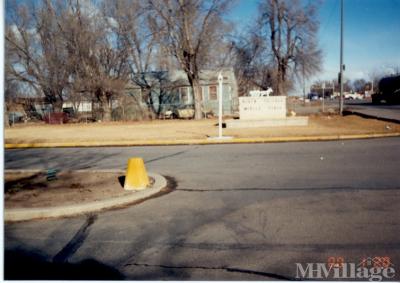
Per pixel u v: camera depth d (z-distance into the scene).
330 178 6.89
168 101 38.88
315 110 35.34
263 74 44.16
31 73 32.59
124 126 23.64
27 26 31.72
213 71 38.34
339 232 4.19
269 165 8.50
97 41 31.72
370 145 11.33
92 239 4.24
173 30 29.28
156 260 3.65
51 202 5.49
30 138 16.56
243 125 18.77
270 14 39.03
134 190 6.24
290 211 5.00
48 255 3.83
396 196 5.52
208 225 4.58
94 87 31.83
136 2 28.95
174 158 10.17
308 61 38.16
